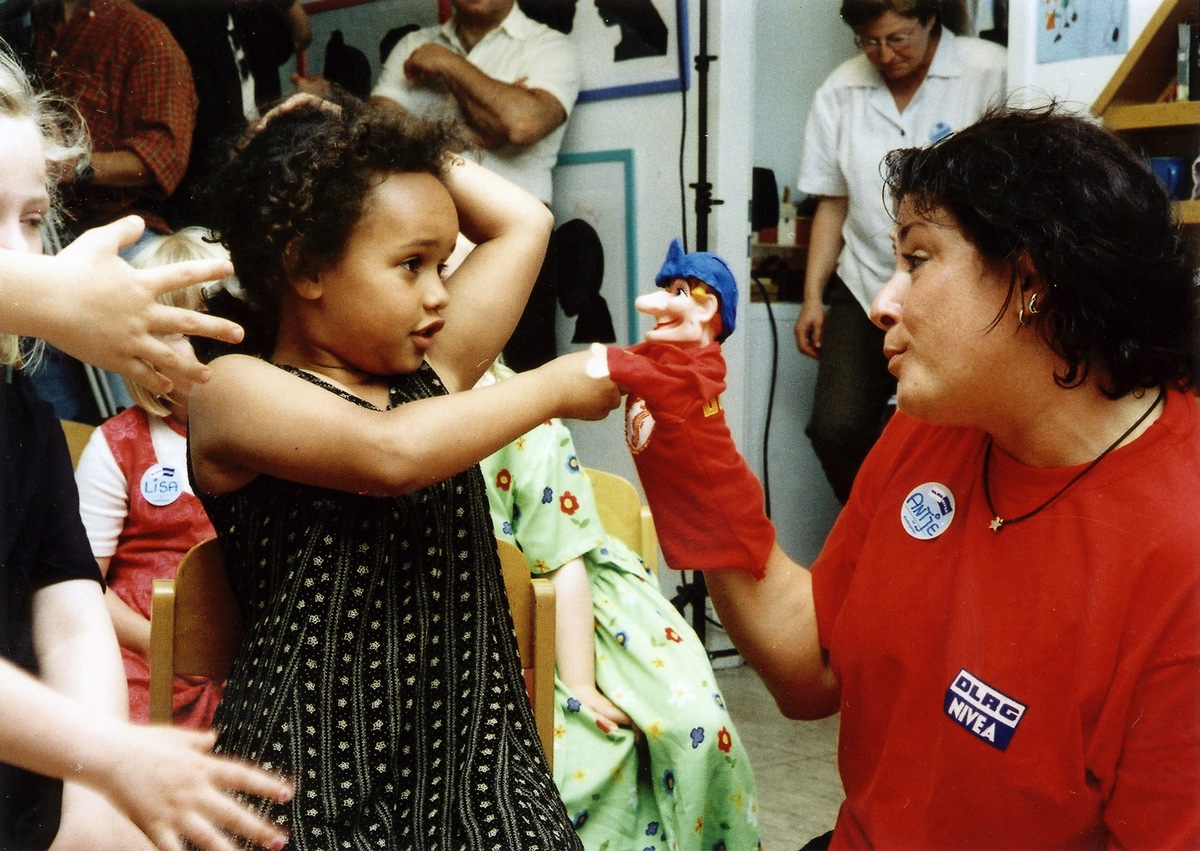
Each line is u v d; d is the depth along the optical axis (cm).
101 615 112
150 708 112
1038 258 85
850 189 292
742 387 306
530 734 105
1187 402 93
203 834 84
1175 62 216
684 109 286
